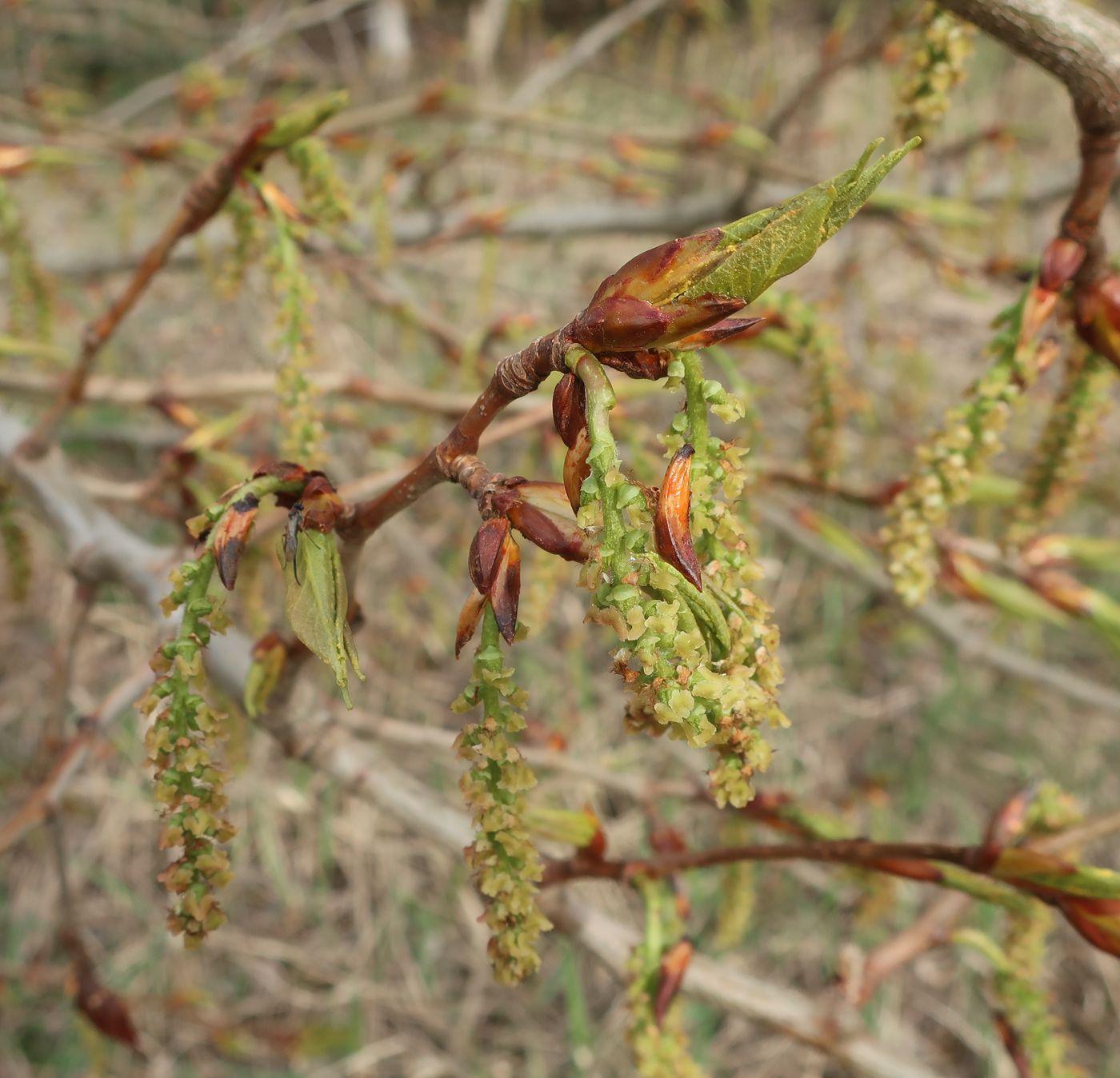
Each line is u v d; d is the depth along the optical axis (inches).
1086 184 12.0
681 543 9.6
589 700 36.2
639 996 13.2
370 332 44.1
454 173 49.6
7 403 28.4
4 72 55.5
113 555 16.7
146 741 10.4
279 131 13.3
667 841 15.4
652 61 65.9
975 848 12.2
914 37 13.3
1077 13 11.4
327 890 33.5
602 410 9.3
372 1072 30.7
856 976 14.9
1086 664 40.3
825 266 45.7
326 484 10.6
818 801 35.5
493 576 9.9
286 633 13.2
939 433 12.7
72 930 16.6
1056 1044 13.9
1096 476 33.3
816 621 40.5
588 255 51.6
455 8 67.0
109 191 47.4
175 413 20.6
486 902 11.4
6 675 36.2
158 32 60.9
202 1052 30.3
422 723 36.6
